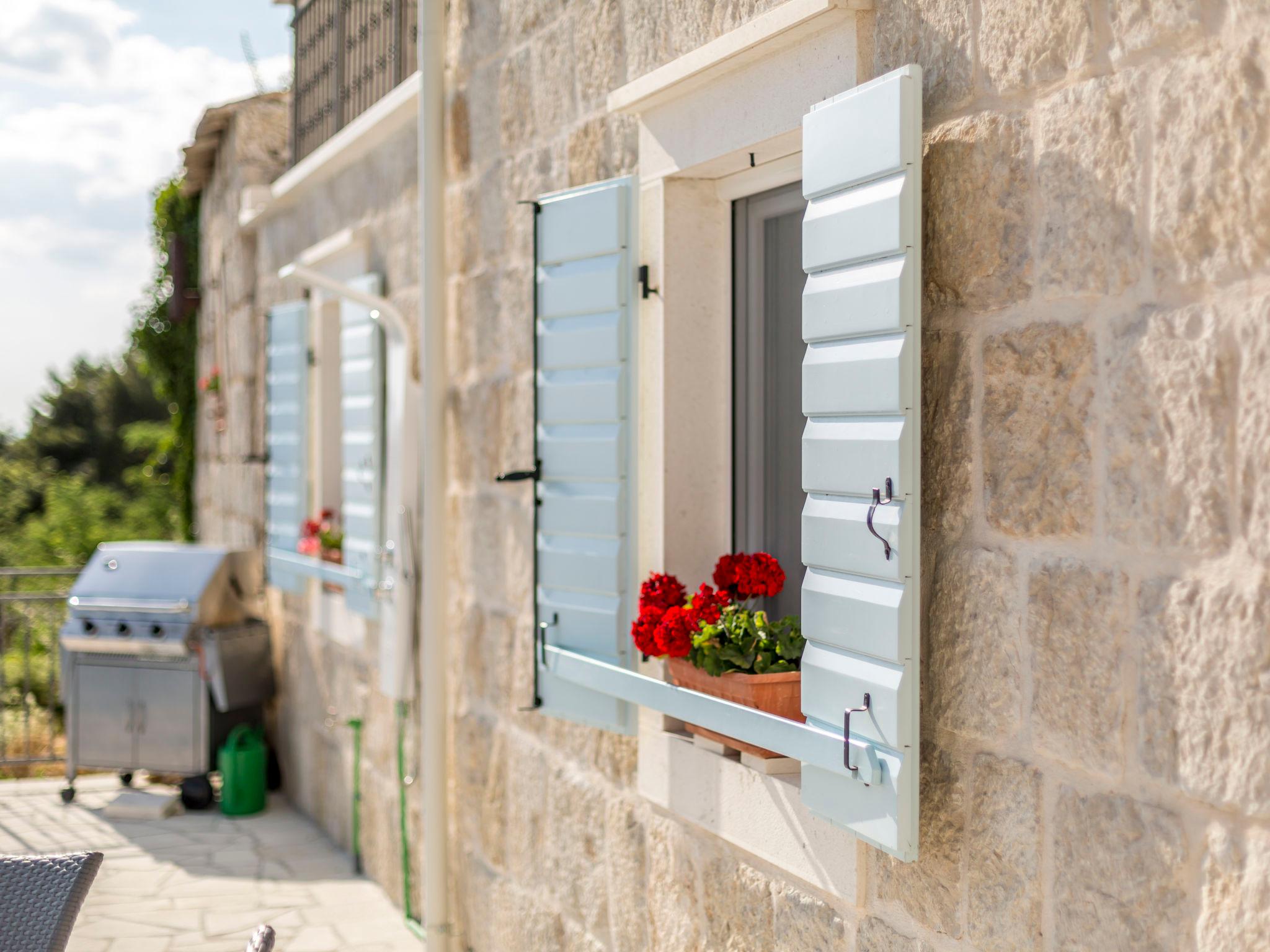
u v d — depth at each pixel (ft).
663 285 9.50
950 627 6.46
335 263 18.94
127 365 91.56
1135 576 5.34
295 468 20.21
